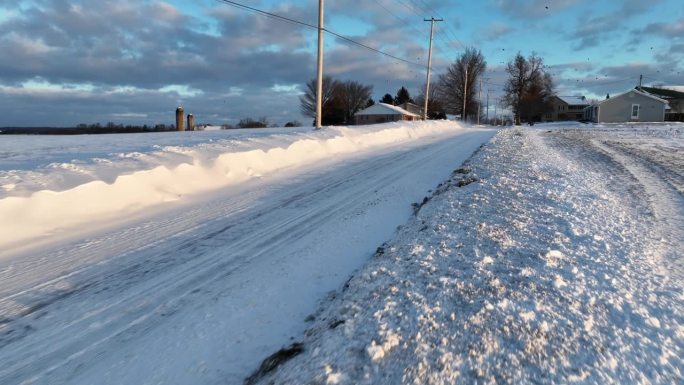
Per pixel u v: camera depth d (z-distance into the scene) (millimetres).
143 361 3338
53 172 8359
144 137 24469
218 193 9641
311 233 6539
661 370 2715
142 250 5879
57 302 4363
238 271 5090
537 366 2678
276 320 3916
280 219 7375
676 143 20812
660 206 7699
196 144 13891
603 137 25750
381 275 4199
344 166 13664
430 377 2576
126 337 3691
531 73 84688
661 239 5723
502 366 2674
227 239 6309
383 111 74562
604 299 3666
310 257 5492
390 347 2896
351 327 3221
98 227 7023
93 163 9445
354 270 5023
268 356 3316
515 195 7633
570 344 2934
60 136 27594
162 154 10977
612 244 5250
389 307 3469
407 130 29172
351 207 8156
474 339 2957
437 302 3510
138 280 4875
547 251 4723
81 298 4445
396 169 12953
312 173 12273
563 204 7113
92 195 7684
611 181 10242
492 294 3631
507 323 3164
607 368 2689
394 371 2650
